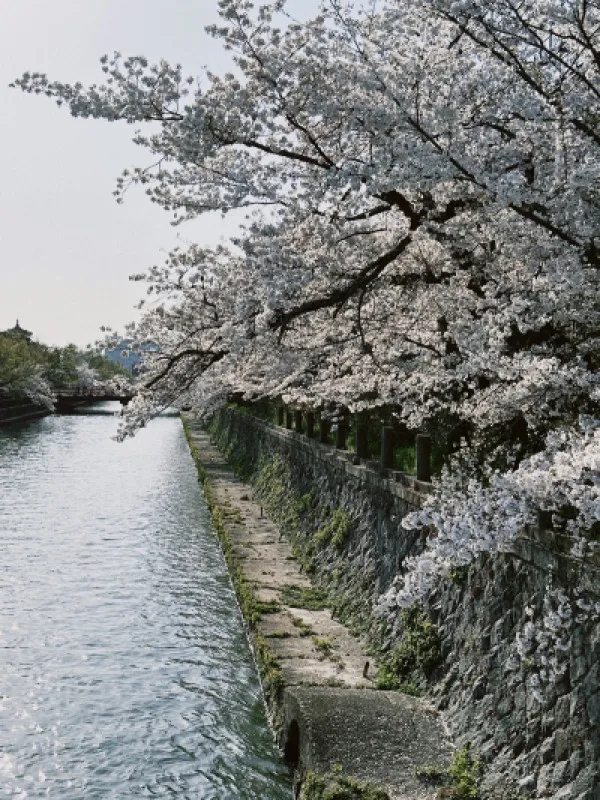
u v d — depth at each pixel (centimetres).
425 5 856
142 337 1256
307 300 1027
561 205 802
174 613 1841
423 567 757
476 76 852
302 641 1366
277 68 836
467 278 1115
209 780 1108
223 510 2675
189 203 1005
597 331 949
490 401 1086
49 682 1448
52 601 1930
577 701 761
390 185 791
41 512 3120
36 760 1172
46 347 11894
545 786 771
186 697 1380
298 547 2028
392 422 1848
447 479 1119
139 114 825
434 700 1072
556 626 774
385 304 1266
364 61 861
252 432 3800
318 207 972
